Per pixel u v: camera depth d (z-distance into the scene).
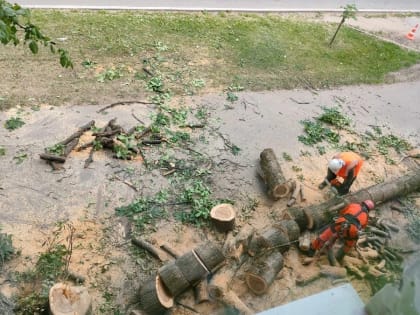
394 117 12.73
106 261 7.40
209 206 8.66
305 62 14.48
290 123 11.55
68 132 9.91
